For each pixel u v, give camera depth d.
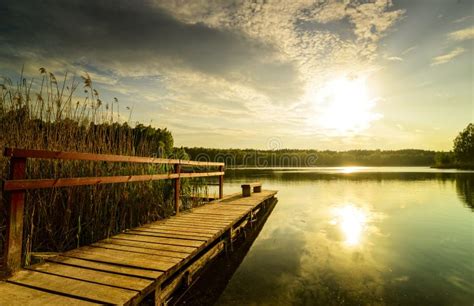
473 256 5.64
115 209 5.00
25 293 2.48
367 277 4.62
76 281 2.74
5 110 4.75
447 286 4.28
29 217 4.04
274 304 3.72
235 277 4.61
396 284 4.35
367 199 13.45
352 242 6.63
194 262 4.17
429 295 3.99
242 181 23.06
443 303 3.77
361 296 3.97
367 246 6.32
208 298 3.87
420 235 7.19
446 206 11.48
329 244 6.47
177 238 4.35
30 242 3.83
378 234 7.33
